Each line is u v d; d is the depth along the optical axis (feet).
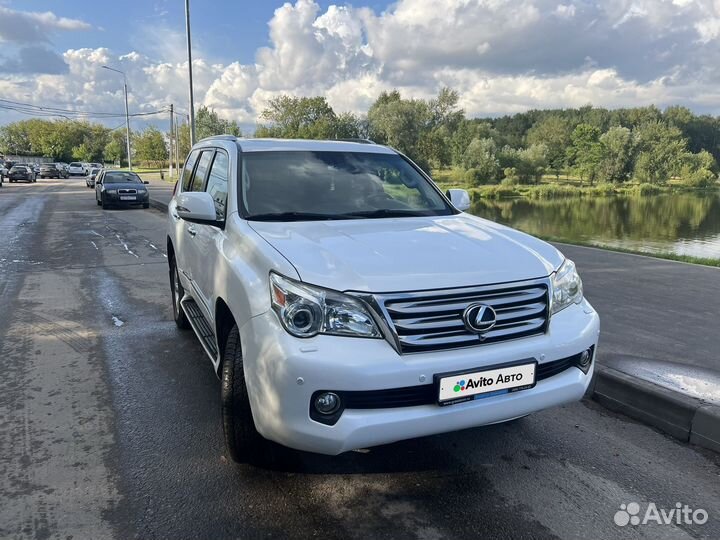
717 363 13.96
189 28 68.54
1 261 30.27
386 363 7.66
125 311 20.03
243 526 8.25
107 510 8.59
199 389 13.25
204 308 12.30
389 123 222.69
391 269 8.30
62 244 36.88
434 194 13.64
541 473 9.83
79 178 199.31
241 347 8.82
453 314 8.17
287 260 8.46
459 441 10.95
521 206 168.86
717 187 231.91
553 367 9.08
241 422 9.24
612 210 160.35
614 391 12.46
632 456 10.46
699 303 20.04
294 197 11.78
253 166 12.32
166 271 27.73
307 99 256.11
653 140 233.96
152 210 65.21
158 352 15.75
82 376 13.98
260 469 9.77
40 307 20.52
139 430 11.20
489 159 216.33
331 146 13.84
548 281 9.02
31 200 78.95
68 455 10.20
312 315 7.83
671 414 11.35
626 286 22.86
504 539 8.05
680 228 120.98
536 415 12.17
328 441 7.71
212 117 253.24
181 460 10.06
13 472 9.62
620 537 8.13
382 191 12.76
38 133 350.23
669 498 9.13
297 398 7.66
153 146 284.20
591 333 9.48
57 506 8.67
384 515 8.58
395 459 10.22
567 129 262.88
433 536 8.10
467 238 10.05
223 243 10.73
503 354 8.31
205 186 14.21
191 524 8.27
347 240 9.49
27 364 14.76
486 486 9.41
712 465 10.19
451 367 7.95
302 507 8.73
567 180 242.17
